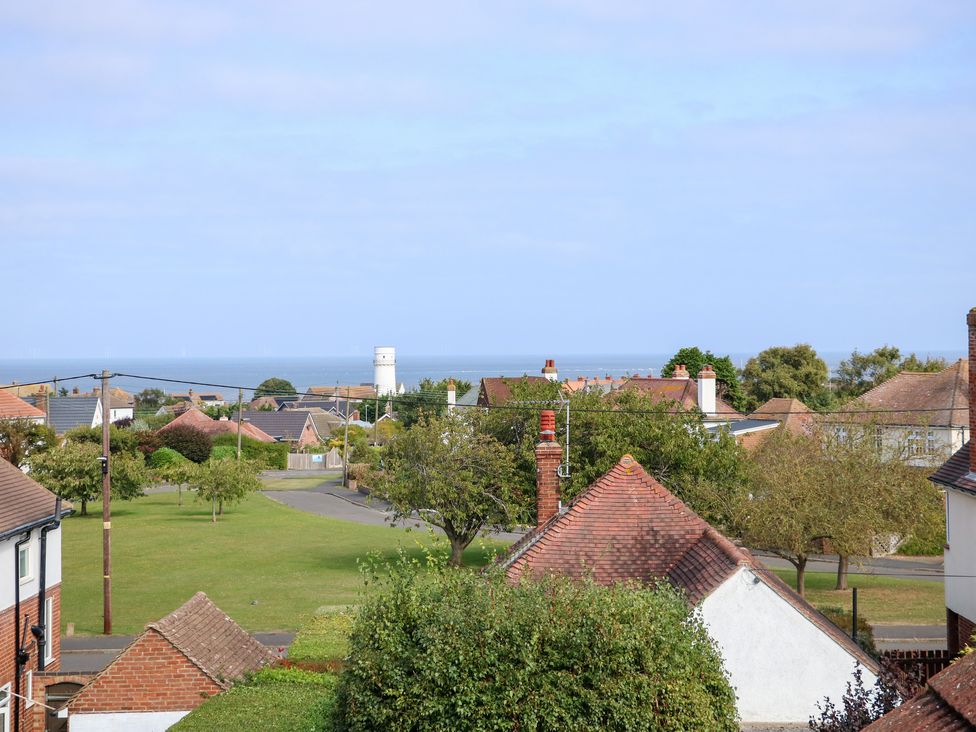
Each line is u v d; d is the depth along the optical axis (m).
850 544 39.28
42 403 110.00
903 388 62.75
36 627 29.67
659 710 15.77
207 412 145.25
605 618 15.99
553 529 22.56
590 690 15.65
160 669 23.55
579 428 47.59
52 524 31.58
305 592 44.22
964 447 30.09
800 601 21.28
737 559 19.72
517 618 16.06
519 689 15.61
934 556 54.00
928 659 26.47
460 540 49.19
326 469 108.25
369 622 16.59
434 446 47.94
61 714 24.25
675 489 45.62
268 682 24.58
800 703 19.52
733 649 19.55
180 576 48.53
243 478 69.06
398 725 15.95
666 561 21.89
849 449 44.19
